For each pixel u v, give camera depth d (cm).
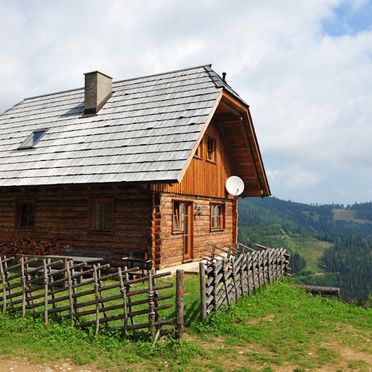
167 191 1441
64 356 707
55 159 1556
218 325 850
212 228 1812
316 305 1121
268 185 2125
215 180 1845
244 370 652
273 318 952
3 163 1686
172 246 1472
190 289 1153
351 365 686
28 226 1636
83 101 1975
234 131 1886
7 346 745
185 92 1638
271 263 1373
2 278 945
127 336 773
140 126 1534
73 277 855
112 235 1416
